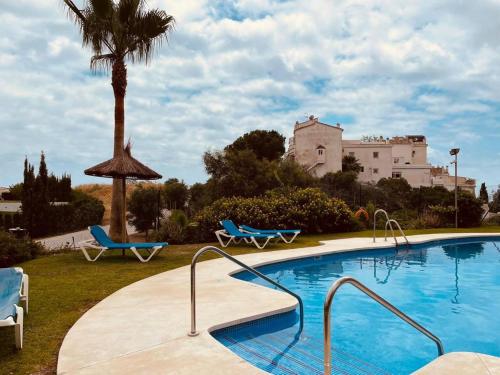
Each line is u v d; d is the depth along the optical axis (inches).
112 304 228.8
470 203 844.0
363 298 294.5
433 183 2396.7
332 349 191.9
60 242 730.8
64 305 233.5
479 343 208.2
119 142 548.7
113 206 542.9
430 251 534.3
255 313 205.9
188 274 321.7
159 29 542.0
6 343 171.0
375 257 486.9
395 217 893.2
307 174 1309.1
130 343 165.2
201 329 182.1
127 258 430.6
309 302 283.9
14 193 1512.1
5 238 425.4
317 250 472.1
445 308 271.9
